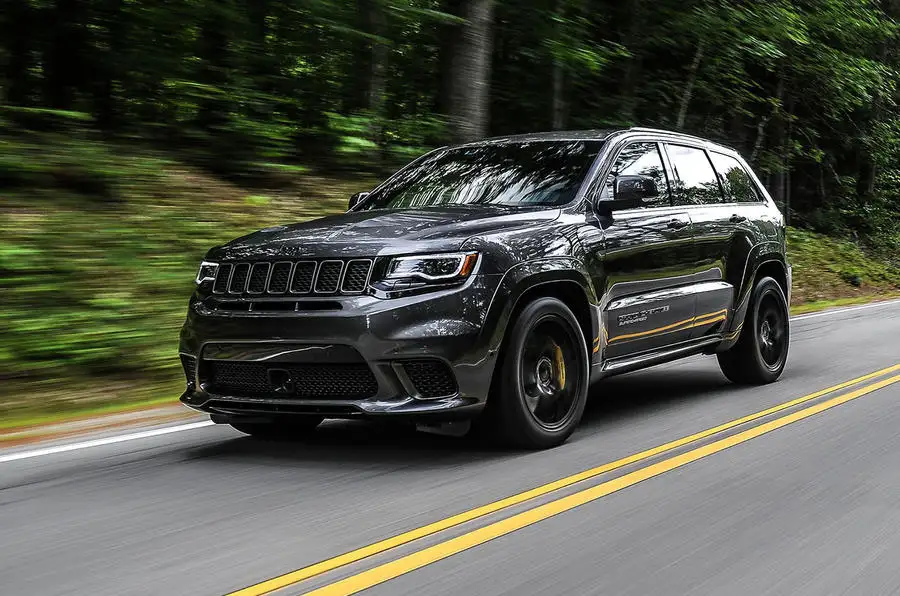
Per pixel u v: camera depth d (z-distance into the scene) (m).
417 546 3.53
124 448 5.34
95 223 9.20
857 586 3.16
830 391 7.09
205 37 12.64
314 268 4.75
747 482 4.48
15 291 7.80
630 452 5.10
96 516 3.98
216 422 5.38
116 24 12.17
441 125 13.51
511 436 5.03
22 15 12.04
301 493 4.31
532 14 15.36
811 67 23.78
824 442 5.35
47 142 10.41
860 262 24.05
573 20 16.19
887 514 3.97
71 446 5.38
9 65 12.53
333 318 4.61
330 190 12.27
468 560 3.38
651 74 21.03
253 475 4.67
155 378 7.59
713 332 6.88
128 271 8.66
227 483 4.52
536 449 5.13
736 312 7.06
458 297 4.70
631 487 4.38
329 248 4.78
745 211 7.29
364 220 5.20
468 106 13.32
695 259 6.50
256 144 12.22
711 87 21.97
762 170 26.09
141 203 9.93
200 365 5.08
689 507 4.06
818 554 3.47
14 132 10.53
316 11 12.43
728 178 7.33
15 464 4.97
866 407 6.42
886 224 30.69
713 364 8.77
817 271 21.50
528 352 5.07
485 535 3.66
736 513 3.97
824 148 29.81
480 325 4.72
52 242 8.59
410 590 3.08
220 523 3.85
